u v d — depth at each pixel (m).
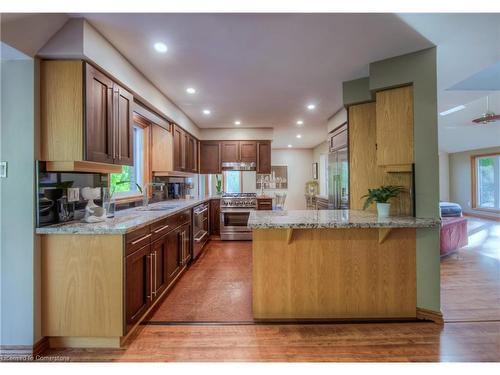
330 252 2.34
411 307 2.33
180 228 3.30
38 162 1.85
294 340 2.03
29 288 1.82
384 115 2.51
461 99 3.92
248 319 2.35
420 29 1.98
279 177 8.78
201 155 5.53
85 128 1.90
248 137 5.48
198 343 2.00
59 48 1.82
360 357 1.82
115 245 1.90
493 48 2.28
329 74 2.79
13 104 1.81
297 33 2.02
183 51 2.29
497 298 2.69
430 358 1.81
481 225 6.73
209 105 3.88
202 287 3.06
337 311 2.34
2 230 1.82
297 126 5.33
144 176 3.78
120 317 1.90
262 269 2.34
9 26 1.55
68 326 1.90
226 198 5.39
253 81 2.97
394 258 2.34
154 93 3.10
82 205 2.27
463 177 8.66
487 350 1.88
